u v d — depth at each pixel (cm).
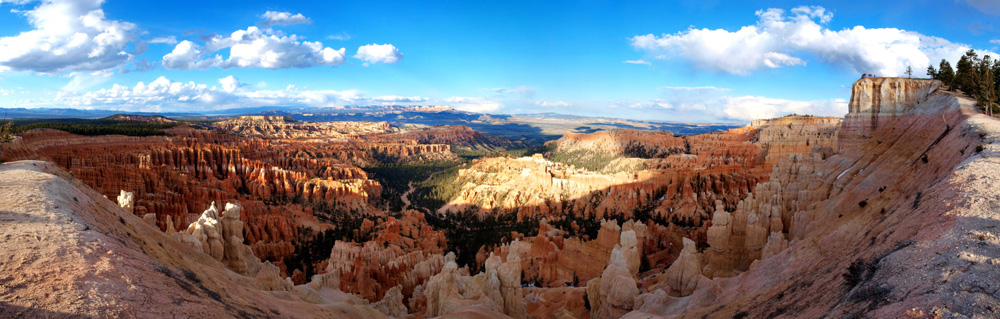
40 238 2234
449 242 13475
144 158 13938
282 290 4075
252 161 18325
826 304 2294
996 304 1550
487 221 16188
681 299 4531
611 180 16750
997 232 2020
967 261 1862
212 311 2172
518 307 5697
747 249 6856
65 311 1658
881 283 2080
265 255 10550
